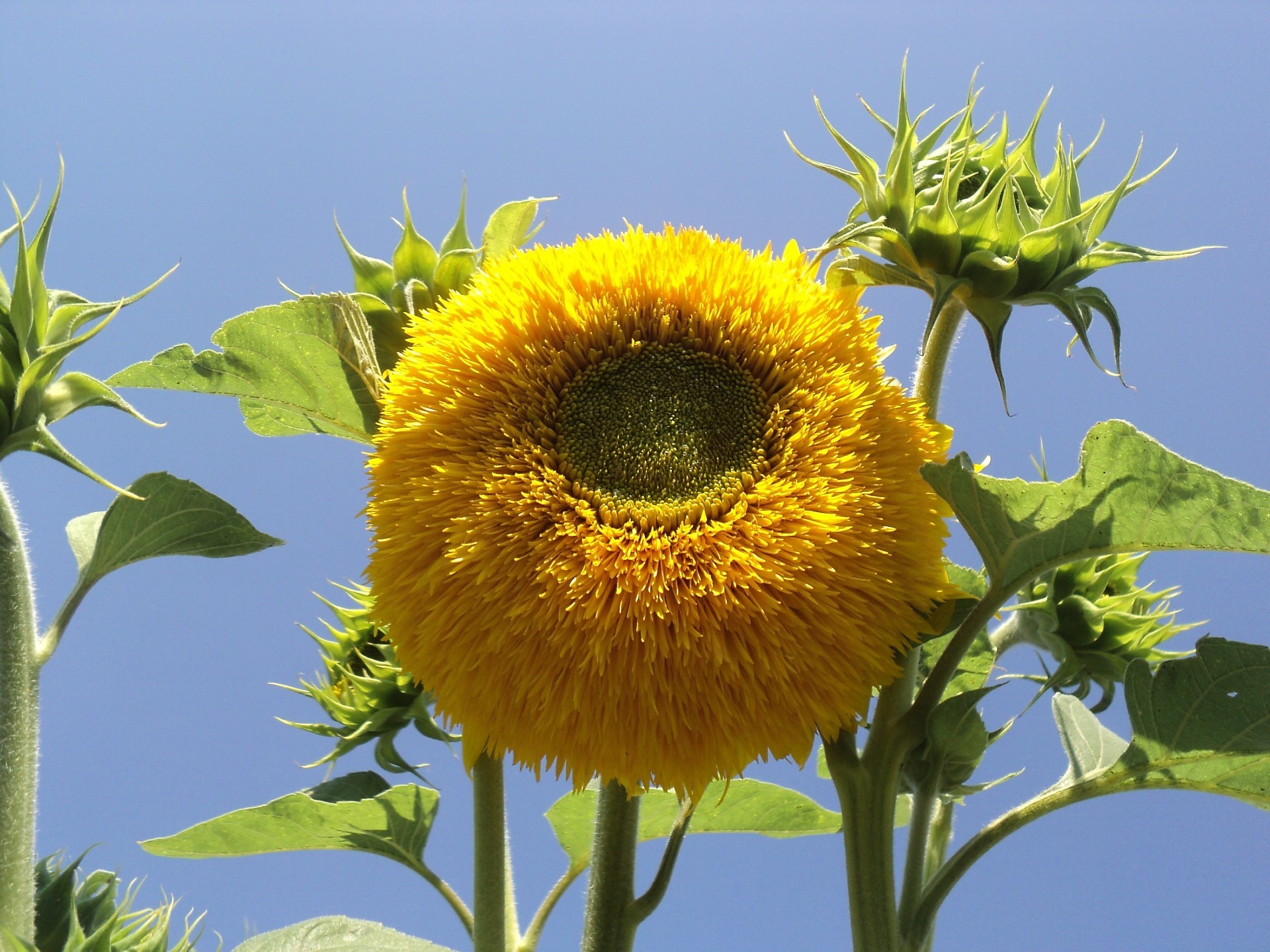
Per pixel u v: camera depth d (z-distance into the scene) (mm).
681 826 790
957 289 761
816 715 713
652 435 746
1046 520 738
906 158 764
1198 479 718
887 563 722
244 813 824
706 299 753
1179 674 752
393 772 862
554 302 752
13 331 739
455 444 735
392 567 733
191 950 815
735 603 709
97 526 838
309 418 822
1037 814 773
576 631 709
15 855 754
